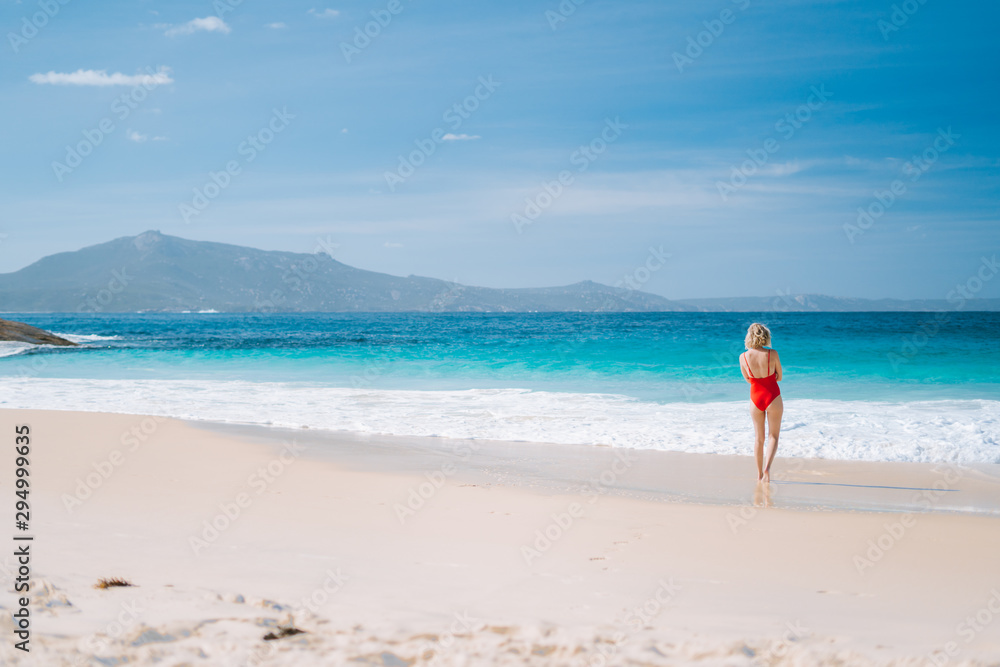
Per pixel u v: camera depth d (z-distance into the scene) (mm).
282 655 3098
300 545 5129
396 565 4680
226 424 11961
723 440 10430
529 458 9219
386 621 3572
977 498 7199
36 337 34812
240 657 3051
